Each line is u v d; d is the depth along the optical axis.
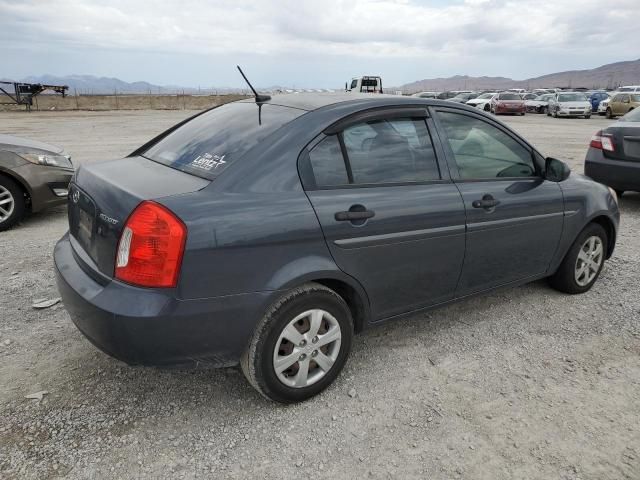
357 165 2.95
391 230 2.96
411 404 2.90
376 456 2.50
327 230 2.72
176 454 2.48
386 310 3.17
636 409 2.88
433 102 3.38
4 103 35.81
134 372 3.14
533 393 3.02
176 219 2.36
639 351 3.51
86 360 3.26
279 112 3.05
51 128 19.34
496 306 4.16
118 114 30.72
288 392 2.79
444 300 3.46
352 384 3.07
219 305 2.47
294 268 2.64
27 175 6.04
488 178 3.54
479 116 3.60
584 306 4.18
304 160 2.76
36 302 3.99
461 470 2.42
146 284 2.38
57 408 2.78
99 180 2.81
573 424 2.75
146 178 2.77
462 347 3.52
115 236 2.47
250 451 2.51
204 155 2.91
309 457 2.48
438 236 3.19
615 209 4.44
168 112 34.06
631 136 6.97
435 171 3.26
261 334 2.63
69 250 3.03
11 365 3.17
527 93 42.47
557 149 13.98
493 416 2.80
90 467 2.38
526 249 3.80
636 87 37.59
